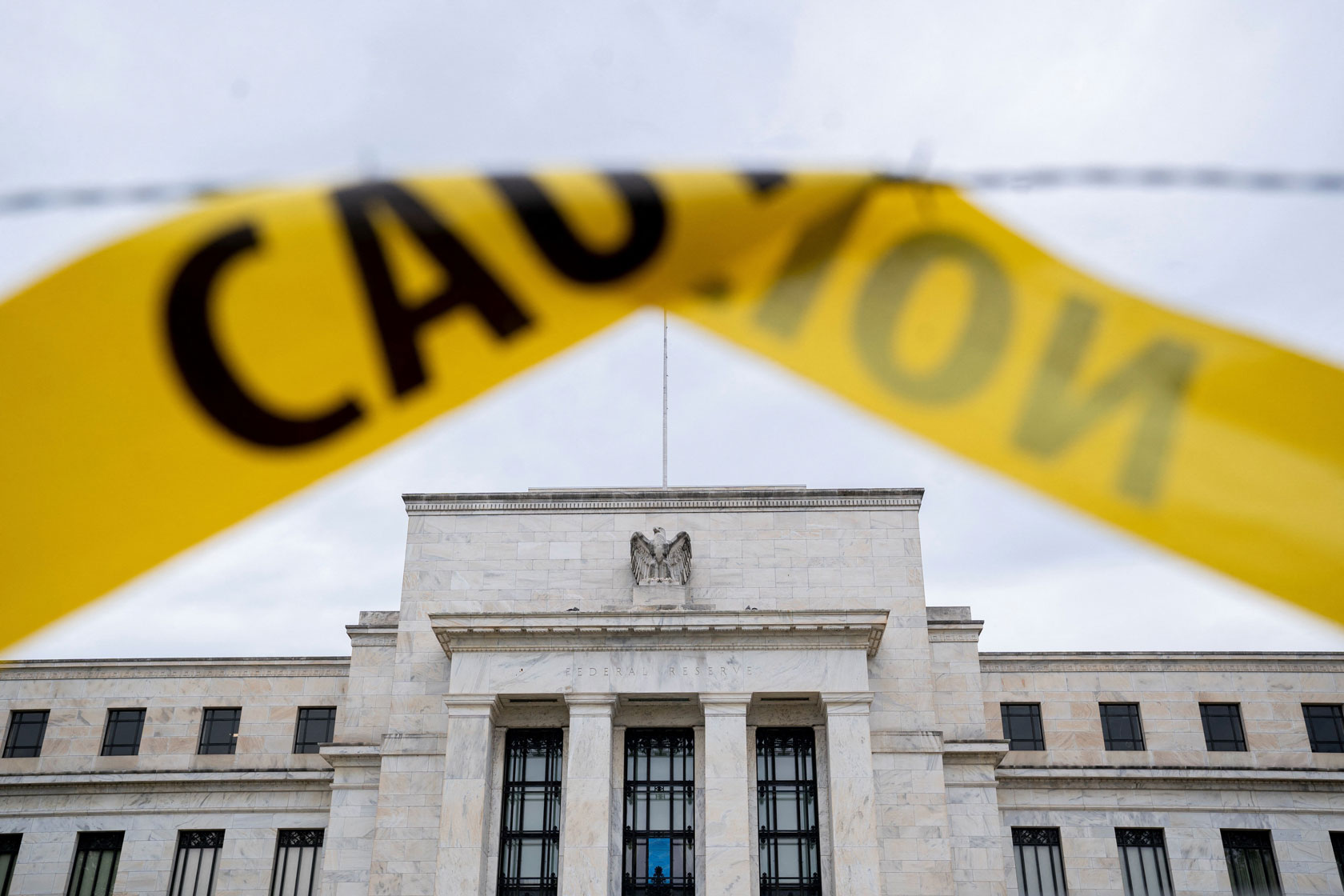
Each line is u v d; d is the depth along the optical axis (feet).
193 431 22.29
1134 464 23.94
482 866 129.08
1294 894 147.95
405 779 138.62
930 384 23.99
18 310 22.44
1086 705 159.02
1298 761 155.74
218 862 152.46
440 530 151.02
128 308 22.57
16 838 153.99
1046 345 24.53
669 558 144.77
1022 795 153.48
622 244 23.72
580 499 151.74
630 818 135.54
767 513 150.71
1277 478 23.91
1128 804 152.46
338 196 23.29
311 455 22.39
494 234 23.36
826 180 24.45
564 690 133.69
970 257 24.58
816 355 23.93
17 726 160.97
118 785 155.02
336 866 141.28
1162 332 24.70
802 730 139.03
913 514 150.41
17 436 21.99
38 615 21.56
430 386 22.76
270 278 22.84
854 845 126.82
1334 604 23.18
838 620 133.39
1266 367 24.43
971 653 150.00
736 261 24.07
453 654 136.26
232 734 160.15
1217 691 159.43
